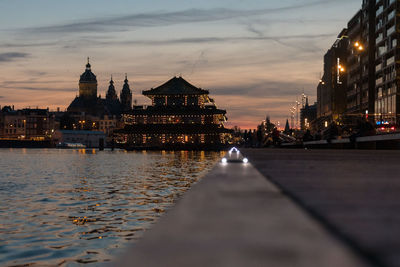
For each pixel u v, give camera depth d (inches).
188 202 123.0
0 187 1756.9
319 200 129.3
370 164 402.3
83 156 5826.8
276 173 268.1
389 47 3905.0
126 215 1056.8
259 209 107.8
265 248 66.9
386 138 1608.0
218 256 62.9
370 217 95.8
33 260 657.0
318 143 2967.5
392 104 3806.6
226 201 125.1
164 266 58.8
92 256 681.0
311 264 58.1
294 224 86.3
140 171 2839.6
